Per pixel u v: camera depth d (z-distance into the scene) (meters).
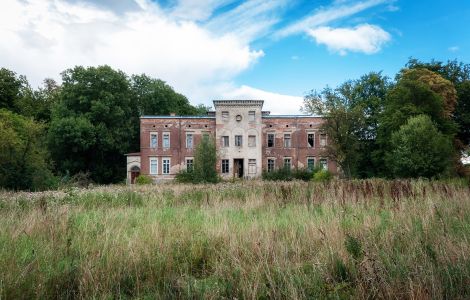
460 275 4.32
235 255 5.36
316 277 4.52
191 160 51.84
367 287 4.21
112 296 4.21
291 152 52.12
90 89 50.34
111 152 53.84
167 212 9.86
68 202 11.73
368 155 45.16
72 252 5.55
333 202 10.31
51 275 4.60
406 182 15.45
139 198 13.91
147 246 5.66
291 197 12.76
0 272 4.46
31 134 24.16
